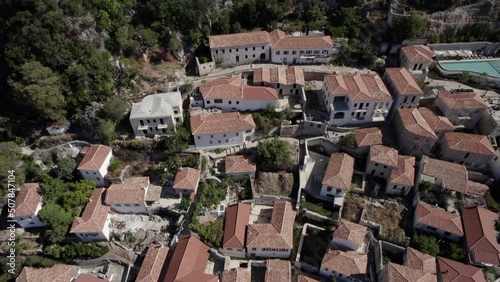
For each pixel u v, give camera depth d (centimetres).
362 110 7538
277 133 7762
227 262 6109
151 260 6134
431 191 6675
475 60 8644
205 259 6138
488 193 6650
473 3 8681
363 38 8956
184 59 8712
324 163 7512
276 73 8250
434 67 8475
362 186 6925
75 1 7312
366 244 6222
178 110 7506
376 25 8944
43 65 7231
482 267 5747
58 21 7212
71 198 6744
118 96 7731
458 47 8894
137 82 7938
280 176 7206
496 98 7819
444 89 8069
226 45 8450
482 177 6931
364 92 7431
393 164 6700
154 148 7362
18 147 7425
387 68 8269
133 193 6756
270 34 8994
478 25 8738
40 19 7169
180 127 7444
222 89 7719
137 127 7275
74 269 6284
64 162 7125
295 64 8900
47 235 6406
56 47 7169
